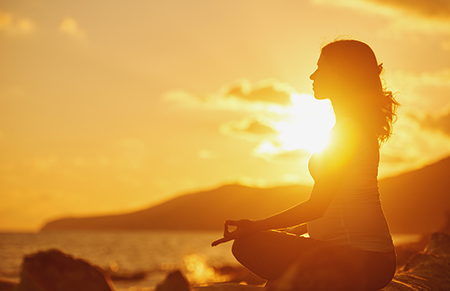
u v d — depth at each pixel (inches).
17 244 2893.7
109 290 79.0
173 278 90.1
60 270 75.0
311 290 78.0
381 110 100.7
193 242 5708.7
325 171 91.9
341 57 101.8
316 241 96.0
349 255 84.3
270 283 100.6
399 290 138.8
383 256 91.8
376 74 103.7
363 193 93.6
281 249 96.4
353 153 93.2
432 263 182.9
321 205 90.5
